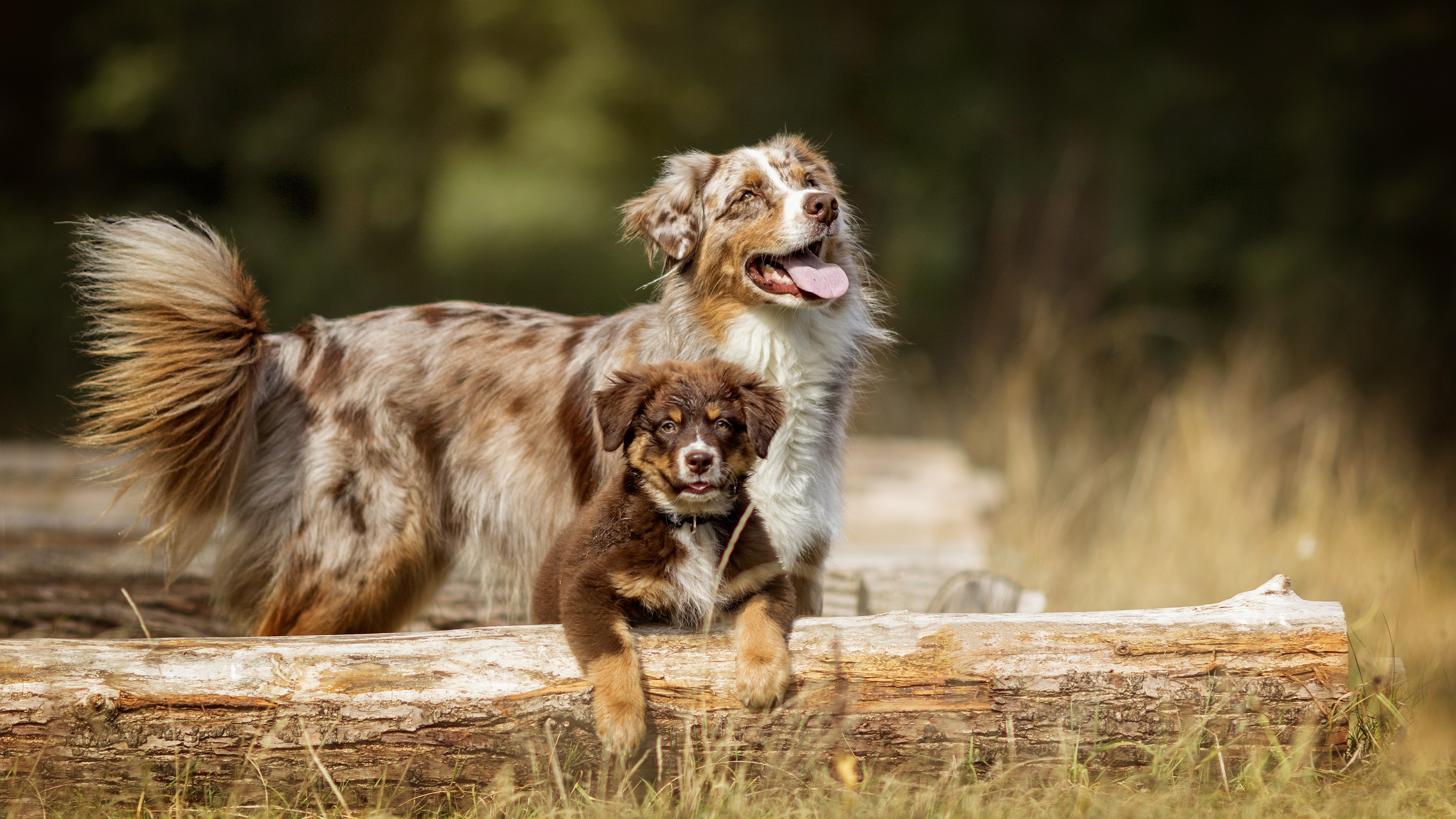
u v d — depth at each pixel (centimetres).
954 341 3073
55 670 572
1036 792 591
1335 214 2792
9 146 2831
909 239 2980
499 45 2847
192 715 573
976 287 3114
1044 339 2189
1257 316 2641
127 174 2905
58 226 2716
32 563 1021
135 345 817
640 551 646
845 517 905
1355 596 1089
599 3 2781
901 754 603
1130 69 3077
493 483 840
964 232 3084
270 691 578
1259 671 610
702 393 694
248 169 2895
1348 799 586
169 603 968
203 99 2788
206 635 922
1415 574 1047
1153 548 1331
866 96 3048
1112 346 2495
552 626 632
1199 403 1602
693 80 2803
